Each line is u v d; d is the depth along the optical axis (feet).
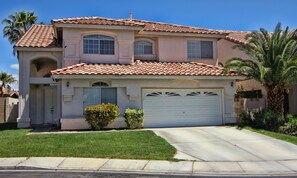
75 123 58.90
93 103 60.23
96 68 62.03
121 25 67.51
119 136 49.21
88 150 40.16
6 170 32.96
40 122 76.07
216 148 42.91
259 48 62.39
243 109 70.64
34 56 69.77
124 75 59.47
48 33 81.30
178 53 75.25
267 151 41.42
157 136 49.47
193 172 32.17
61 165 34.30
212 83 65.46
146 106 62.64
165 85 63.16
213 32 76.59
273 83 61.72
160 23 84.89
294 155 39.42
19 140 46.50
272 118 57.88
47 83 70.23
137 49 74.84
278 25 62.23
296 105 78.64
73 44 66.59
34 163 34.68
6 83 148.66
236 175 31.24
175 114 63.98
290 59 61.36
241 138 49.75
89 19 69.72
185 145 44.52
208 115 65.57
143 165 34.37
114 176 30.60
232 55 85.66
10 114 89.97
